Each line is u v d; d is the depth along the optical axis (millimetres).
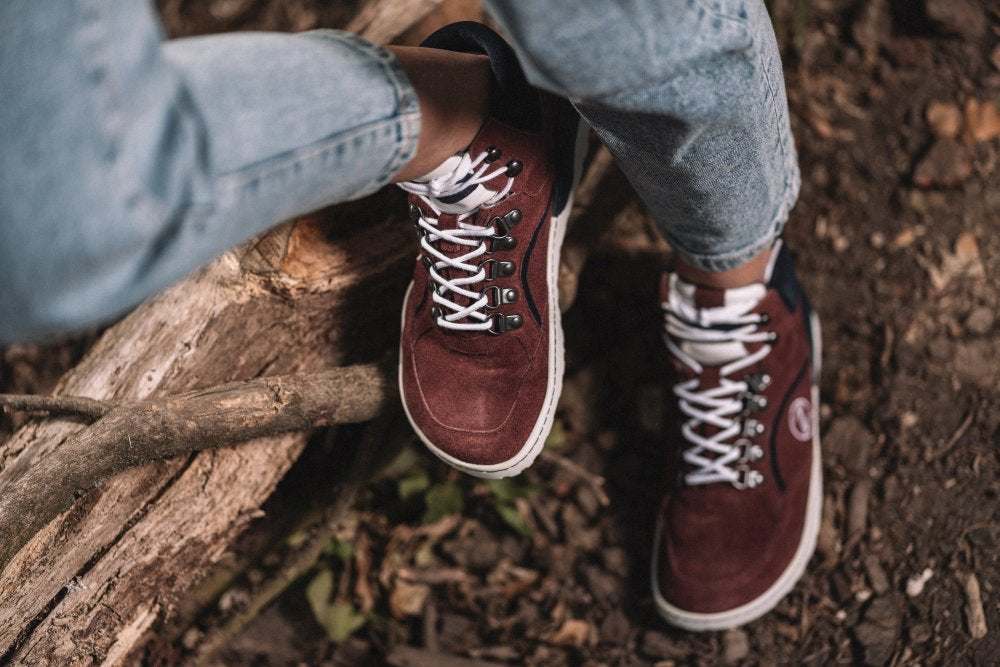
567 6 778
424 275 1340
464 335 1292
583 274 2064
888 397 1840
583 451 1954
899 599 1674
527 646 1793
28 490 1229
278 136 799
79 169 663
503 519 1909
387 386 1484
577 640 1786
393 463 1885
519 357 1300
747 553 1581
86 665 1396
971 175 1961
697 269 1406
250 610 1773
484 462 1310
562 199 1348
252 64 809
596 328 2037
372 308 1577
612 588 1815
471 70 1119
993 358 1817
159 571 1422
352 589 1886
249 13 2453
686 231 1251
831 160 2053
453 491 1838
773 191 1190
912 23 2117
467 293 1249
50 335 746
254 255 1425
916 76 2078
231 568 1764
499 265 1252
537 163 1251
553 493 1938
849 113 2088
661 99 907
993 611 1589
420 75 1029
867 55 2131
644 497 1890
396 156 955
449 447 1307
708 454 1589
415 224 1295
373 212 1521
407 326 1372
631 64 830
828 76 2133
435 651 1794
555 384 1345
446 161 1134
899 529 1731
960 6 2059
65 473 1248
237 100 779
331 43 908
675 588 1607
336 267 1487
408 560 1907
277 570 1897
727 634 1711
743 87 958
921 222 1960
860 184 2021
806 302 1659
